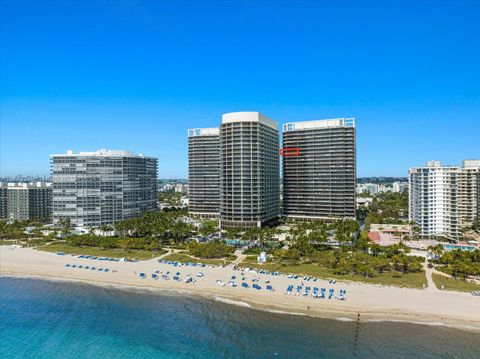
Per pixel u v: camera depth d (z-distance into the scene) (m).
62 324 126.38
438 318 122.75
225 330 119.12
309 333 115.38
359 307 131.12
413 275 163.50
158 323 125.69
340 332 115.44
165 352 107.25
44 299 149.38
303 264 185.38
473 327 116.88
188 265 188.62
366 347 106.50
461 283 151.88
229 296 147.25
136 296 150.88
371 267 168.62
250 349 107.19
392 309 129.12
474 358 100.56
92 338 116.31
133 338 115.75
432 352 103.44
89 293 155.62
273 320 125.00
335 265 179.50
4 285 167.38
